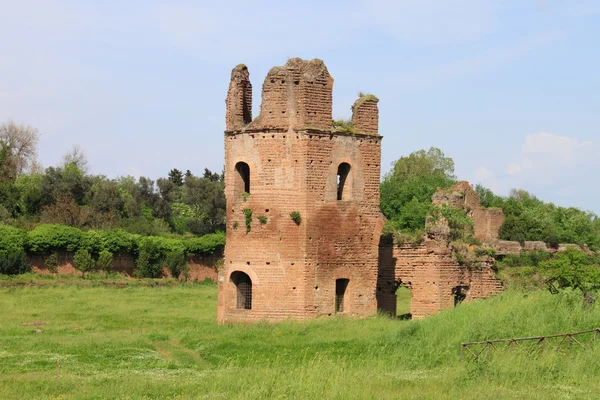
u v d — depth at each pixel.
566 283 51.41
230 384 32.56
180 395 31.30
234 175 52.31
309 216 50.56
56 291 73.19
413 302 56.09
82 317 57.03
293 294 50.41
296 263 50.44
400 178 126.50
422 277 55.91
